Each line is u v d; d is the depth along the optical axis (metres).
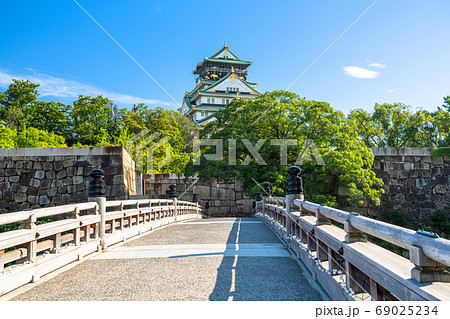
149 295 3.63
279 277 4.41
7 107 38.47
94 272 4.63
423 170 20.84
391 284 2.07
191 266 5.00
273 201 10.62
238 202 23.75
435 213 20.42
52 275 4.37
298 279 4.31
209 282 4.16
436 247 1.64
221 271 4.70
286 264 5.15
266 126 18.31
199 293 3.72
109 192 15.99
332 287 3.40
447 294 1.63
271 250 6.27
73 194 16.02
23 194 16.00
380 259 2.33
